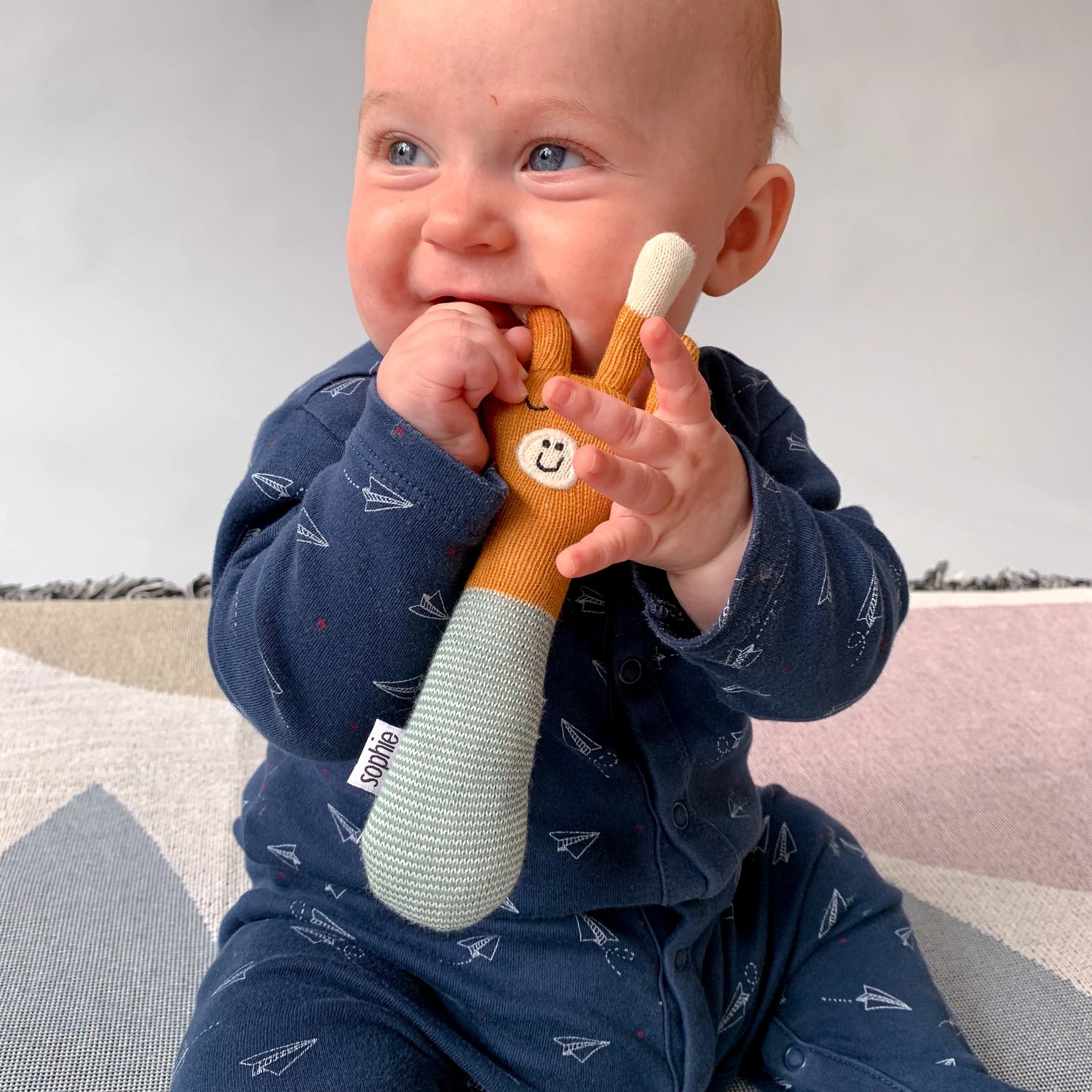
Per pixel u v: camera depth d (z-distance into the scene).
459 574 0.60
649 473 0.54
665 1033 0.71
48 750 1.15
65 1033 0.81
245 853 0.87
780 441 0.84
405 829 0.55
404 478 0.57
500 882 0.56
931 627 1.55
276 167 1.80
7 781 1.09
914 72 1.95
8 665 1.29
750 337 1.98
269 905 0.76
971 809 1.16
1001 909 1.01
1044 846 1.11
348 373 0.75
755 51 0.67
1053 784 1.21
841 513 0.79
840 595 0.65
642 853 0.73
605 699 0.73
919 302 2.00
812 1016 0.82
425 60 0.59
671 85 0.61
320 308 1.82
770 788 0.96
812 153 1.96
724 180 0.66
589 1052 0.70
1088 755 1.27
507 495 0.59
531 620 0.58
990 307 2.00
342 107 1.81
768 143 0.73
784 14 1.91
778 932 0.85
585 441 0.60
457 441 0.58
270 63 1.78
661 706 0.74
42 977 0.86
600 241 0.60
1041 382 1.99
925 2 1.93
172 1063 0.79
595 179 0.60
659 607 0.62
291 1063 0.62
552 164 0.60
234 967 0.71
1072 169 1.99
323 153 1.81
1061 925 0.99
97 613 1.43
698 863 0.74
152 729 1.20
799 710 0.68
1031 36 1.95
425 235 0.60
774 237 0.76
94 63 1.73
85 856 1.00
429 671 0.58
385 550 0.58
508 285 0.61
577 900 0.71
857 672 0.68
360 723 0.63
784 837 0.89
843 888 0.87
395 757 0.57
